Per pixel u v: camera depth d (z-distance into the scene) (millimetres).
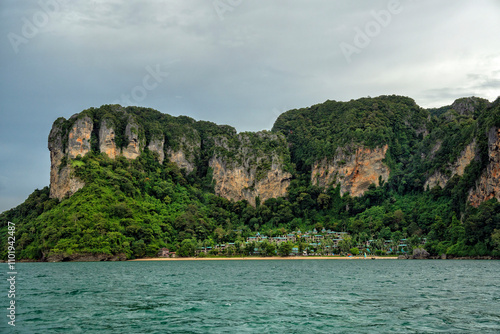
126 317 46438
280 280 87438
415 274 100000
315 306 52719
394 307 51562
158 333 39312
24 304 55406
